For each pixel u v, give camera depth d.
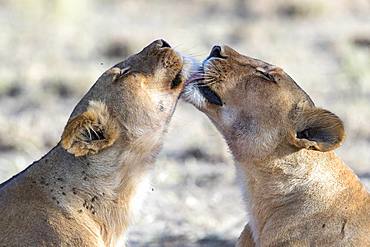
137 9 42.12
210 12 41.09
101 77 11.20
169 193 17.41
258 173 11.38
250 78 11.44
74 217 10.84
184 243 15.03
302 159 11.22
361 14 39.03
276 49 31.16
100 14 40.41
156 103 11.22
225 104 11.46
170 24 37.69
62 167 10.95
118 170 11.02
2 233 10.57
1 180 17.95
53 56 30.22
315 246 11.11
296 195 11.24
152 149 11.23
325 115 11.09
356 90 24.95
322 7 38.38
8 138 20.33
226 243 15.01
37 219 10.67
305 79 26.44
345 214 11.16
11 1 39.41
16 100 24.70
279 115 11.30
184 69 11.45
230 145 11.54
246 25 35.53
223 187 17.77
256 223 11.54
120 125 11.01
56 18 37.12
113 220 11.12
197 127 21.17
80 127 10.66
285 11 39.06
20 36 33.94
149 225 15.84
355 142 20.12
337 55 29.84
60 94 25.23
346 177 11.38
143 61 11.29
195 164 19.00
